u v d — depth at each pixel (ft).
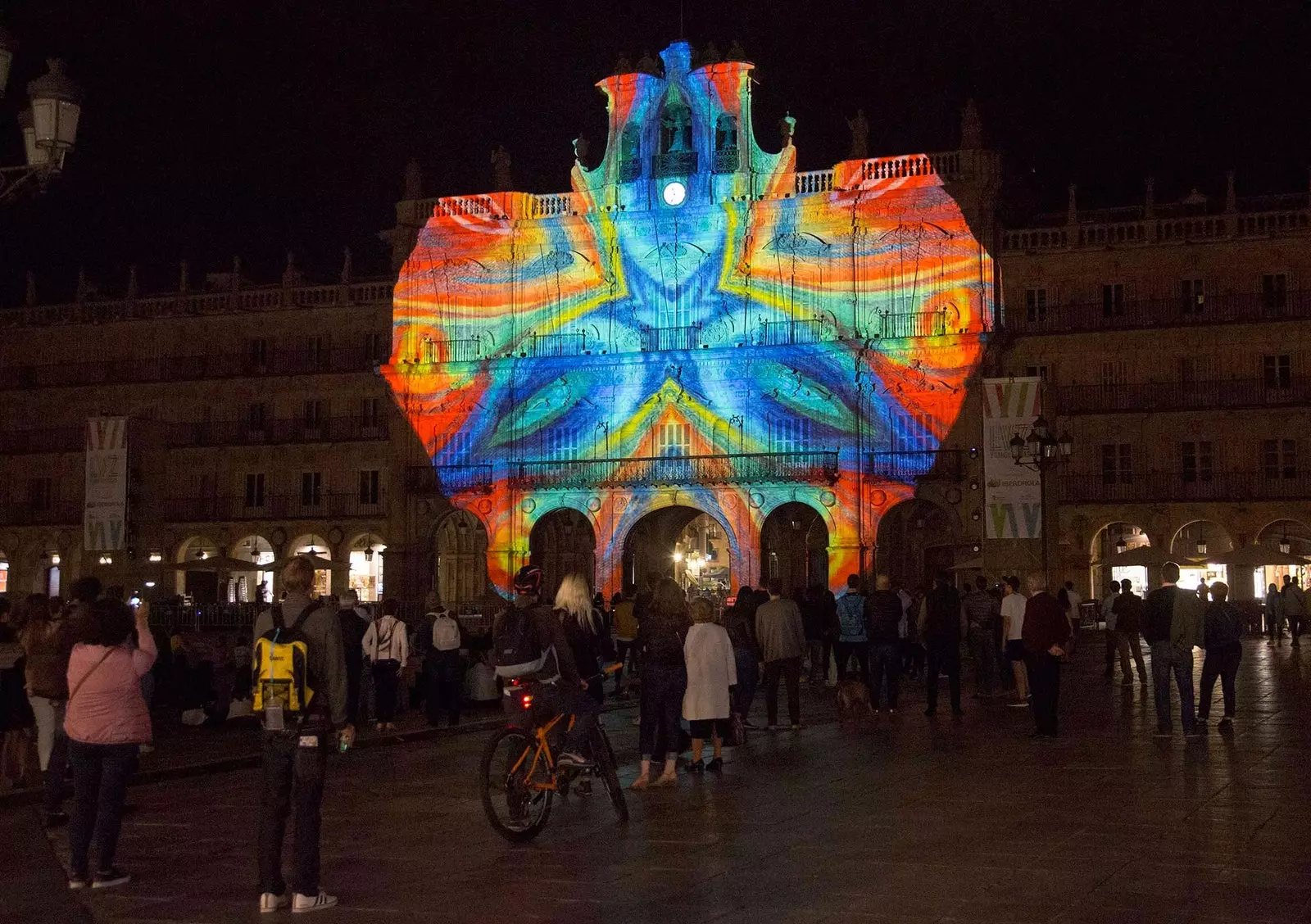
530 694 48.49
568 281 212.43
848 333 200.03
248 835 50.49
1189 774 57.67
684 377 205.26
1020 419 134.41
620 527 204.44
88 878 42.14
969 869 39.91
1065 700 96.37
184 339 242.78
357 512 229.66
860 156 203.31
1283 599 159.02
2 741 63.46
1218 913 34.53
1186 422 200.34
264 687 37.83
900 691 113.09
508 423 212.23
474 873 41.60
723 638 64.44
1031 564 133.69
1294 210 197.67
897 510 199.93
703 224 207.00
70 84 62.03
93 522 146.30
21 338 250.57
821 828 47.14
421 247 218.38
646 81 211.61
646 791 57.77
